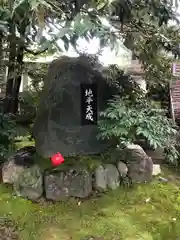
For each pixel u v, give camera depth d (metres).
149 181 3.69
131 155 3.66
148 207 3.09
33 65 4.92
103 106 3.67
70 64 3.60
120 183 3.52
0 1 1.94
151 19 3.07
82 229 2.66
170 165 4.28
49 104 3.59
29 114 4.82
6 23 2.00
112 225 2.74
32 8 1.81
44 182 3.14
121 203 3.15
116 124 3.11
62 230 2.63
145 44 3.51
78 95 3.57
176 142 3.92
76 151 3.60
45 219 2.78
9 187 3.26
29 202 3.05
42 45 2.04
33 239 2.48
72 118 3.57
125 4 2.55
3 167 3.35
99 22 2.20
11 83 4.83
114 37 2.16
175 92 4.87
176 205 3.16
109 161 3.60
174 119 4.51
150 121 3.12
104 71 3.83
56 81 3.58
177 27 3.50
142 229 2.70
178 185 3.66
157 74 4.18
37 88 5.17
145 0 2.79
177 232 2.66
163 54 4.06
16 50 4.21
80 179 3.18
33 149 3.86
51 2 2.09
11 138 3.34
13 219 2.74
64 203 3.09
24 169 3.29
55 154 3.42
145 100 3.72
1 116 3.24
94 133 3.66
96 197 3.25
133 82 4.04
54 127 3.55
